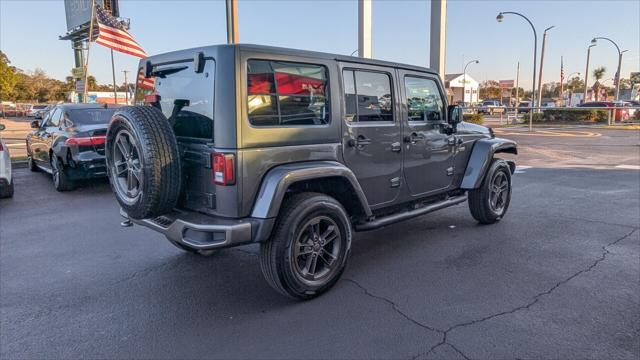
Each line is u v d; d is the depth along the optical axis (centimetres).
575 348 301
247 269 461
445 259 477
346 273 443
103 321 354
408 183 488
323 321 346
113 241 564
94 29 2027
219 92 337
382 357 295
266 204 340
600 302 370
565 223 611
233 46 336
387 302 377
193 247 339
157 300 391
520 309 359
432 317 349
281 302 382
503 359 290
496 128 2614
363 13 1488
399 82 468
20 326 348
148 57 423
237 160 336
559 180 941
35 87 7719
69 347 317
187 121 374
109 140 383
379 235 570
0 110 5331
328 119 398
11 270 468
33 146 1052
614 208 693
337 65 404
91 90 7881
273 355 301
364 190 438
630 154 1359
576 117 2944
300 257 379
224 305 379
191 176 369
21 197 833
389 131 456
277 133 357
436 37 1595
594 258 473
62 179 866
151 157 336
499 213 611
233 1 916
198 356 302
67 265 481
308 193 380
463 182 568
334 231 392
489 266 455
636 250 498
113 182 387
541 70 3169
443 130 528
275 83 359
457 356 294
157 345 318
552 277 424
